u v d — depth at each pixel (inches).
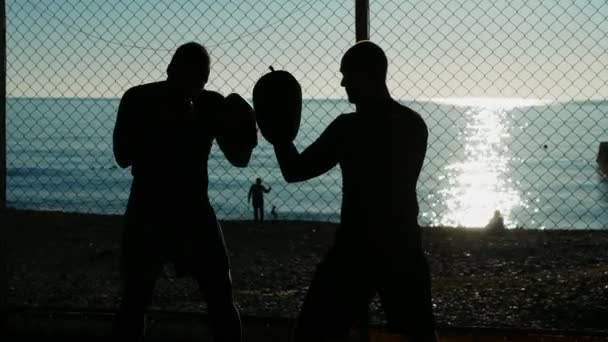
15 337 197.2
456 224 1745.8
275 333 184.2
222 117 151.7
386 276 126.6
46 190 1972.2
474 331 177.3
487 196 2228.1
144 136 150.6
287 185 2196.1
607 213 1807.3
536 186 2431.1
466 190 2388.0
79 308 197.9
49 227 839.1
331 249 130.9
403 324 127.8
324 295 128.6
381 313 297.0
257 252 692.1
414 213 129.4
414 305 126.9
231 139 152.6
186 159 151.6
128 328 152.6
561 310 308.2
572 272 421.7
